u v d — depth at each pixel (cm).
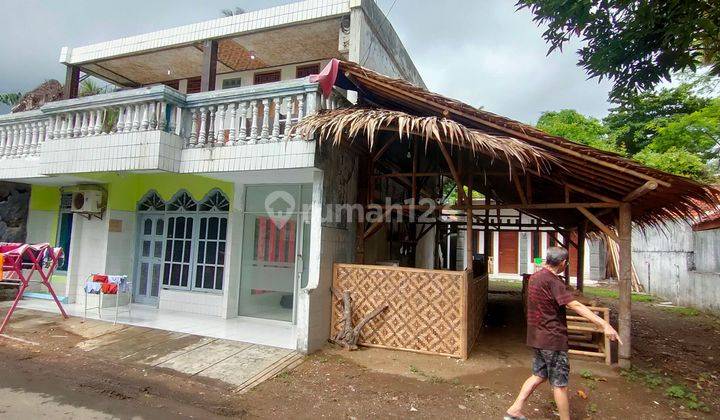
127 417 414
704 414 458
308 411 440
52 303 894
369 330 651
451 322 618
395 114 554
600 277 1964
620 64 568
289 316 775
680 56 539
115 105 712
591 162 527
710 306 1117
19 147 900
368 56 825
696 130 1580
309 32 867
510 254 2183
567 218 1009
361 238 750
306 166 607
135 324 730
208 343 636
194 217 875
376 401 465
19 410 418
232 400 462
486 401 470
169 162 677
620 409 461
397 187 1030
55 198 1023
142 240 930
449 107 589
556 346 400
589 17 540
